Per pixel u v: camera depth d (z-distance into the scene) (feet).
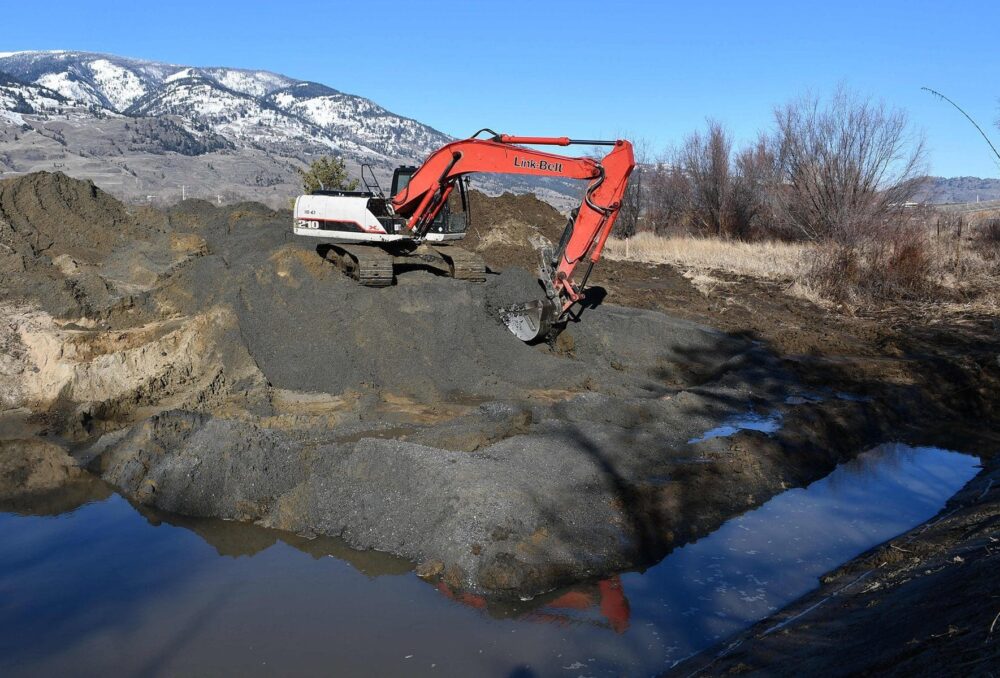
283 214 71.41
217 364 39.06
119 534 26.37
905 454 35.60
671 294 63.16
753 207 112.16
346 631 20.42
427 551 24.09
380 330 41.93
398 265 51.39
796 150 98.07
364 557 24.63
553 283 44.32
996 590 15.42
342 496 27.04
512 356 43.14
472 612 21.39
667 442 32.76
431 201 48.78
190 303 43.91
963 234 88.58
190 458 29.01
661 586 23.06
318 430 33.19
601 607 21.77
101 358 38.17
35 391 37.93
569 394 40.37
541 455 28.73
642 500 27.27
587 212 43.29
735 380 42.55
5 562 24.34
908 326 56.44
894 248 69.51
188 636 20.20
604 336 48.39
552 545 23.95
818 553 25.39
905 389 42.88
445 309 43.62
